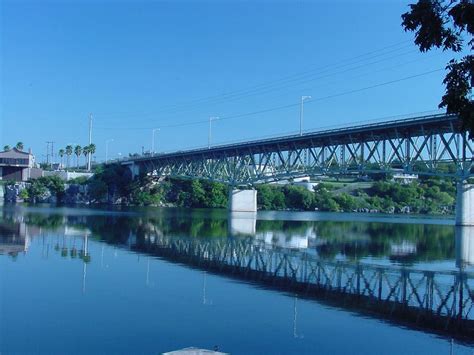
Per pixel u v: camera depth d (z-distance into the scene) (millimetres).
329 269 43781
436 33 14789
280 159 121812
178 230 80562
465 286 36938
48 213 111375
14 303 27703
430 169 85812
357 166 99625
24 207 137500
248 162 137875
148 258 46000
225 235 74875
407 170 88688
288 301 30484
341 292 33812
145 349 21156
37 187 187250
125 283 33844
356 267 45344
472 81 14406
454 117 78250
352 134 100312
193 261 45750
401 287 36156
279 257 51219
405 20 15258
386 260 50562
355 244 66375
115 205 185250
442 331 25250
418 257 53500
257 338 23172
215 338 22922
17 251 46906
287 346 22266
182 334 23312
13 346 21125
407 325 26156
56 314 25828
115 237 63750
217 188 194750
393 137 93750
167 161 180125
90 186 194625
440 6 14859
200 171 159750
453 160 81375
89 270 38125
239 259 48719
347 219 137000
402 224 116750
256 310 28062
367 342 23188
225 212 156250
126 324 24516
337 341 23156
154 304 28516
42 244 52781
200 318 26031
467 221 98688
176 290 32406
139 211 142250
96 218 101000
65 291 30797
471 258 53531
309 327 25141
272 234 79438
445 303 31344
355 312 28422
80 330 23375
